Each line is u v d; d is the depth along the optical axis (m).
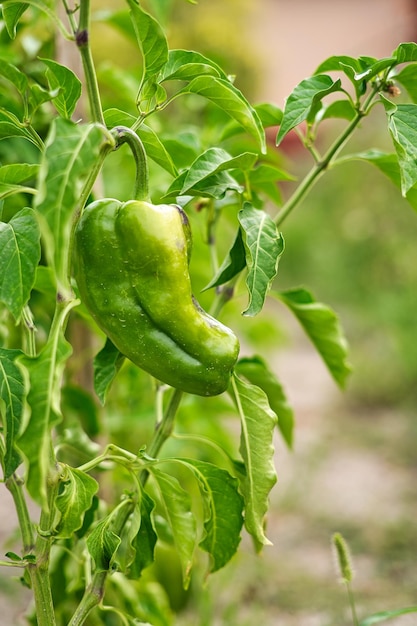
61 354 0.80
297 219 5.77
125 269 0.86
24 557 0.90
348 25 8.45
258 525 0.94
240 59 4.95
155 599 1.24
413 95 0.98
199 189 0.93
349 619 1.66
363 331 4.49
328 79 0.95
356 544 2.10
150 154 0.94
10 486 0.93
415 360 3.54
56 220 0.77
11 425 0.88
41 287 1.05
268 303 6.03
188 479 1.57
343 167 4.91
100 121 0.85
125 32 1.35
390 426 3.25
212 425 1.49
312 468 2.53
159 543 1.17
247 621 1.55
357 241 4.67
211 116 1.33
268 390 1.09
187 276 0.87
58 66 0.87
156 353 0.87
